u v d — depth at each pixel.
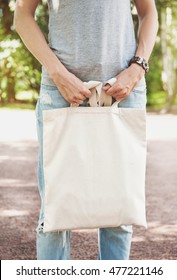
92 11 1.88
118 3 1.91
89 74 1.91
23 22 1.94
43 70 1.98
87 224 1.88
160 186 4.75
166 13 12.85
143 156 1.92
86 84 1.87
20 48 12.83
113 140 1.88
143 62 1.95
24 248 3.08
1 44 12.78
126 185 1.89
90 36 1.89
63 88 1.87
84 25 1.89
